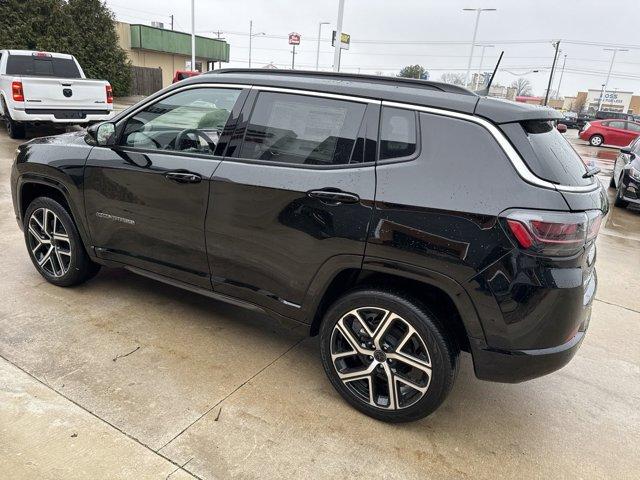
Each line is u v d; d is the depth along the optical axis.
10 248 4.66
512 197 2.23
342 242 2.55
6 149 9.56
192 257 3.16
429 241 2.35
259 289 2.95
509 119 2.33
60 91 9.92
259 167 2.83
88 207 3.52
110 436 2.41
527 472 2.44
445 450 2.54
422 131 2.46
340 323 2.71
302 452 2.43
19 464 2.19
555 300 2.25
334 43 18.36
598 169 2.87
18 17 19.67
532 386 3.18
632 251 6.41
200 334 3.43
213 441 2.44
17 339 3.16
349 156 2.61
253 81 2.97
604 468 2.51
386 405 2.65
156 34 30.56
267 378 3.00
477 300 2.31
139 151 3.29
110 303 3.76
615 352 3.68
